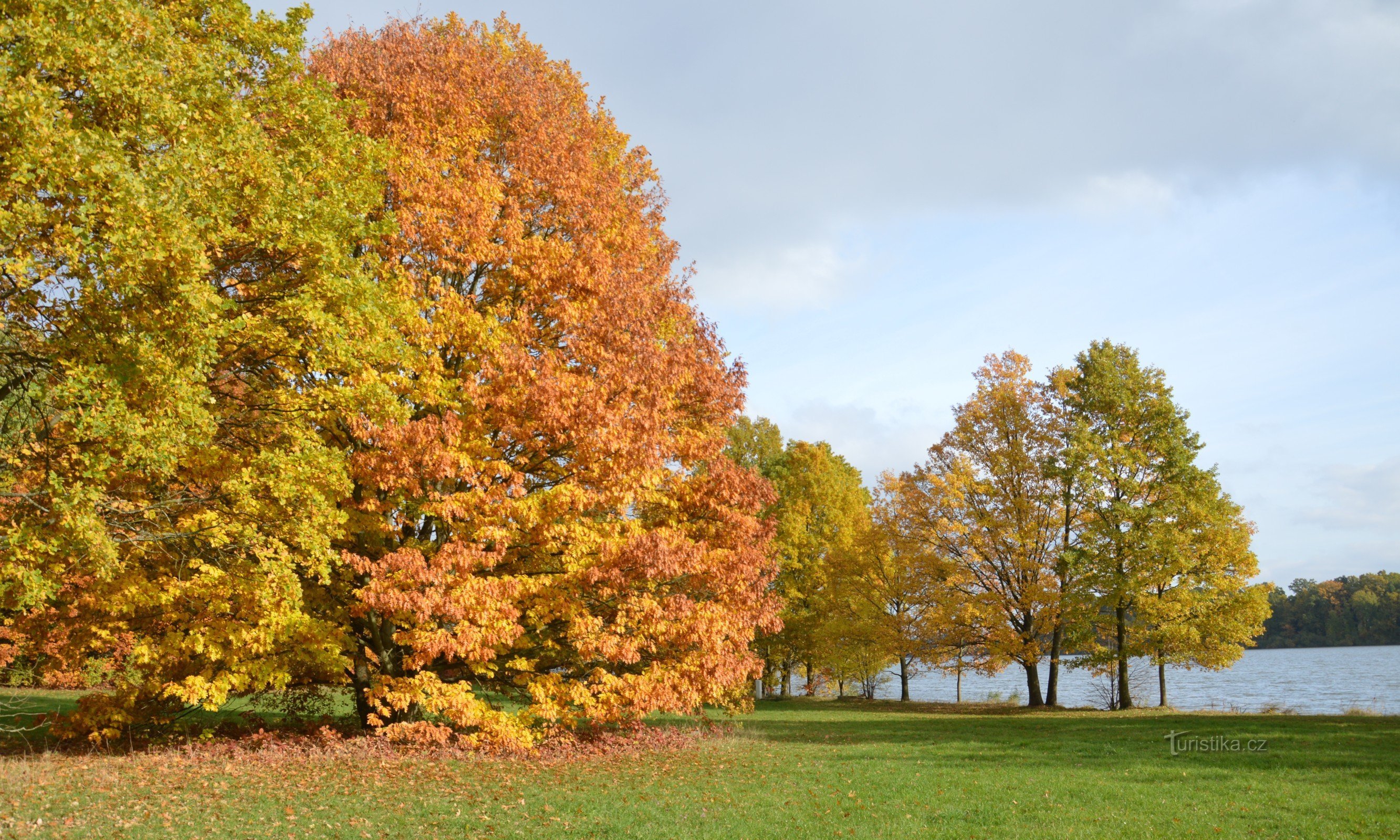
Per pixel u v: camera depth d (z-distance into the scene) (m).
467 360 13.64
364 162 12.38
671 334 16.70
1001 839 8.80
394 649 14.96
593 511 14.51
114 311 9.28
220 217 10.02
